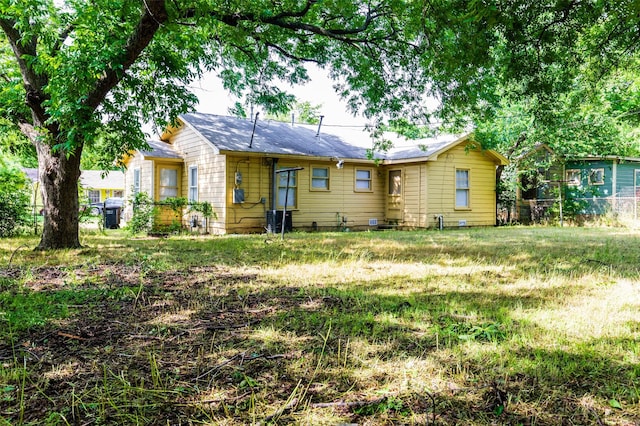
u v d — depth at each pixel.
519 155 18.55
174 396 2.17
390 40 10.13
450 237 11.34
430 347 2.84
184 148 15.29
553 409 2.05
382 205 16.62
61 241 8.32
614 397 2.16
